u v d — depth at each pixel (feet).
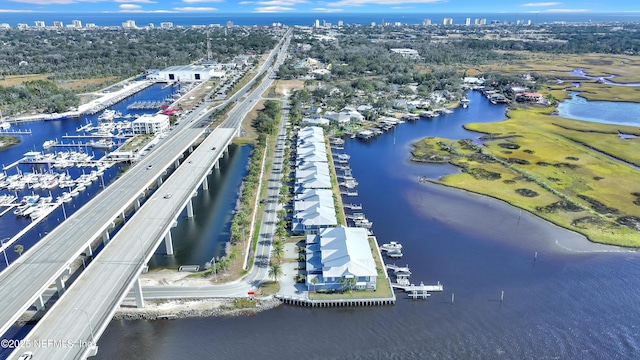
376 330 355.56
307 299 382.01
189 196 508.12
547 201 582.35
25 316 364.58
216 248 470.80
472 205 575.38
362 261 407.44
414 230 512.22
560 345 340.80
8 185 623.77
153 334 346.13
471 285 412.57
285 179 631.56
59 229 415.44
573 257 458.09
